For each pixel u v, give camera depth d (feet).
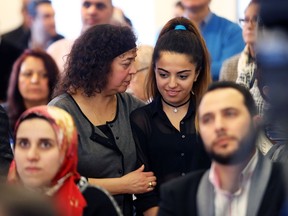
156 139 13.28
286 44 8.28
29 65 19.06
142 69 16.85
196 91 13.43
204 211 9.75
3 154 13.35
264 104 9.62
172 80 13.01
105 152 13.29
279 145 10.62
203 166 11.09
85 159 13.19
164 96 13.24
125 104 13.97
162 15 26.78
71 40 22.86
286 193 9.49
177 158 13.14
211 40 20.49
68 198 11.21
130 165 13.47
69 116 11.56
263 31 8.50
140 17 26.89
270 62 8.39
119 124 13.61
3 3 28.48
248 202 9.69
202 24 20.76
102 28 13.43
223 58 20.34
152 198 13.16
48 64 19.11
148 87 13.73
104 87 13.38
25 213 7.69
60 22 26.48
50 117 11.29
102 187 12.63
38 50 19.71
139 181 13.07
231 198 9.75
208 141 9.70
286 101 8.41
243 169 9.80
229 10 25.25
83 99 13.50
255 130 9.77
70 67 13.51
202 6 20.68
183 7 21.72
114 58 13.24
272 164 9.87
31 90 19.02
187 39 13.10
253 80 14.61
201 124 9.79
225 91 9.79
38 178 11.17
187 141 13.12
